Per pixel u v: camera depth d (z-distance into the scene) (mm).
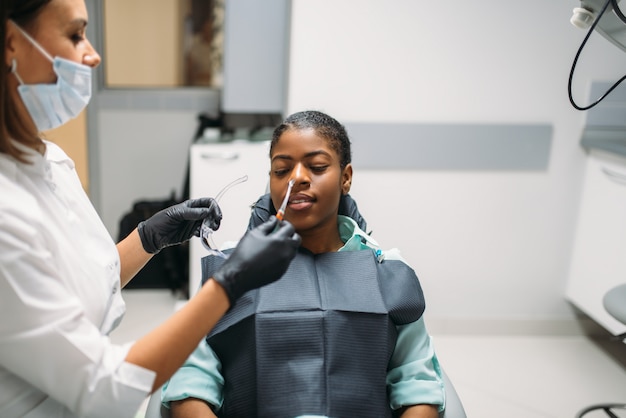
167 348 960
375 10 2539
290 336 1104
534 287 2900
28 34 958
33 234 933
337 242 1318
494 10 2572
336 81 2600
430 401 1156
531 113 2699
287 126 1220
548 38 2621
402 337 1219
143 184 3629
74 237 1104
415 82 2621
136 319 3010
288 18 2729
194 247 2822
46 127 1088
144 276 3361
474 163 2729
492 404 2373
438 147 2695
